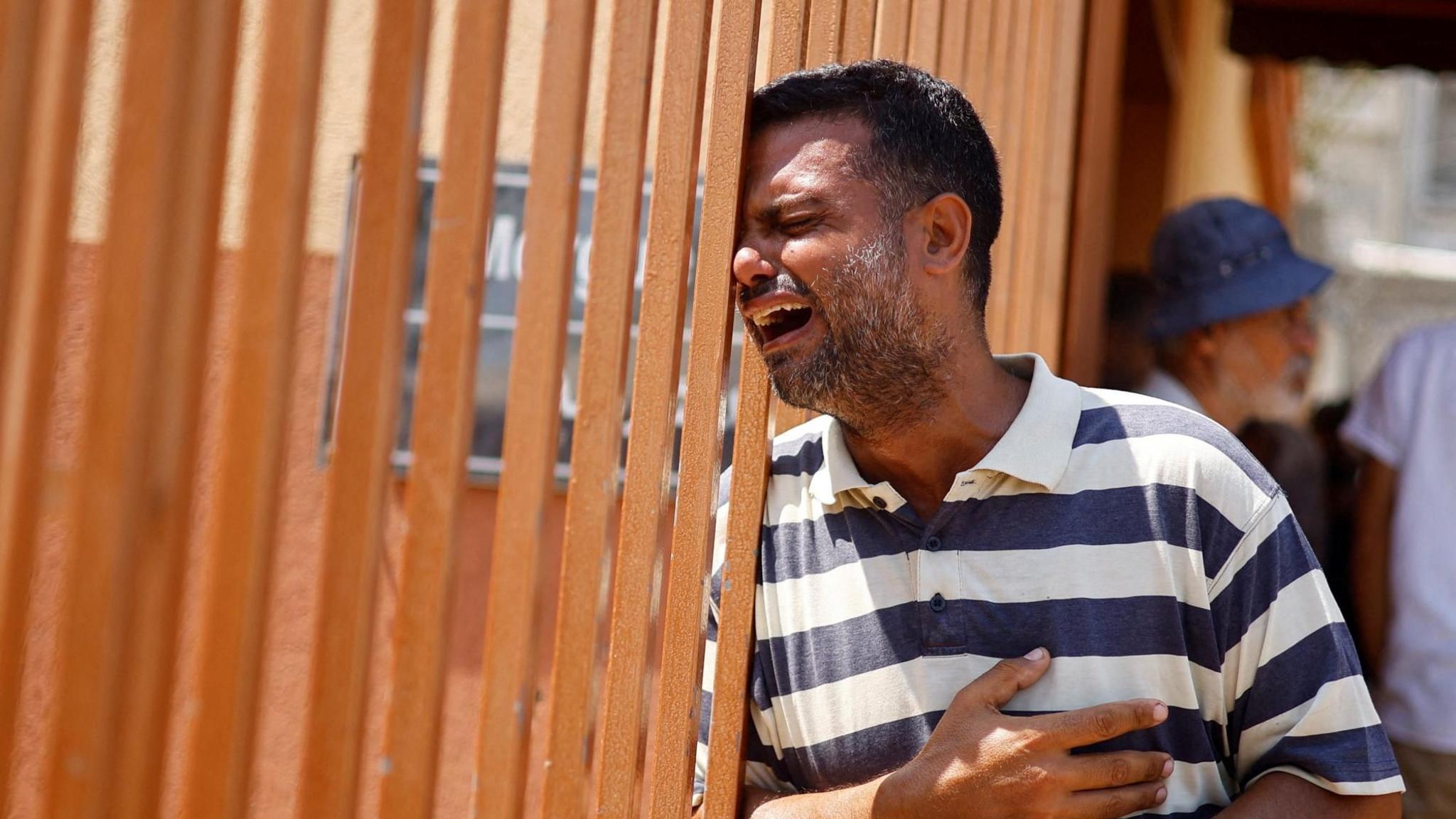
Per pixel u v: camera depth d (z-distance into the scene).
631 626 1.26
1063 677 1.40
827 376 1.42
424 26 0.93
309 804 0.92
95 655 0.76
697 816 1.51
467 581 2.31
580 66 1.07
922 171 1.44
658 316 1.26
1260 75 7.37
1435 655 2.87
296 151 0.83
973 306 1.51
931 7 1.85
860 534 1.51
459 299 0.99
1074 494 1.43
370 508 0.92
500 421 2.33
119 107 0.77
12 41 0.74
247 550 0.83
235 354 0.83
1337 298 12.33
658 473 1.26
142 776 0.78
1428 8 4.84
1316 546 3.03
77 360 2.20
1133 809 1.34
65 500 0.79
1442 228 16.41
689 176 1.26
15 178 0.75
